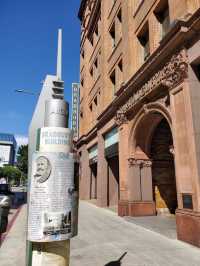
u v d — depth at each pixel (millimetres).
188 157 8336
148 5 13172
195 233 7535
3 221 5918
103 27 21984
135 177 13539
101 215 14828
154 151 14414
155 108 11359
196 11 8109
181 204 8461
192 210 7875
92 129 23234
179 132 8953
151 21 12695
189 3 9078
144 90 12023
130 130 14078
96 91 23844
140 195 13453
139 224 11164
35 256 3232
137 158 13703
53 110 3668
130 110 13945
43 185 3262
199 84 8711
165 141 14773
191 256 6496
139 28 14242
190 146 8250
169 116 10234
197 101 8523
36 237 3137
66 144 3555
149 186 13656
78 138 30578
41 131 3545
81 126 30906
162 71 10352
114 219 13188
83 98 29719
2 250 7180
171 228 9992
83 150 27094
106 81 20156
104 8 22156
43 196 3234
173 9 10047
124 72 15781
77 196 3564
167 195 14430
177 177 8797
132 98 13523
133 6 15500
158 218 12508
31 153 3746
